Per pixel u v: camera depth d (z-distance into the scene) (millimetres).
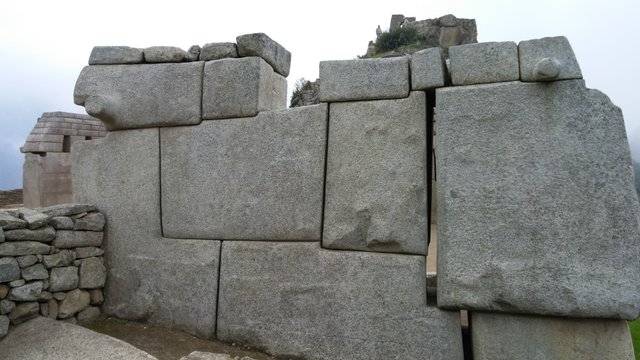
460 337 2543
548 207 2387
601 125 2350
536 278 2369
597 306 2264
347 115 2869
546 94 2441
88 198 3600
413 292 2631
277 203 3014
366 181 2791
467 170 2541
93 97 3387
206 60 3346
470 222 2506
